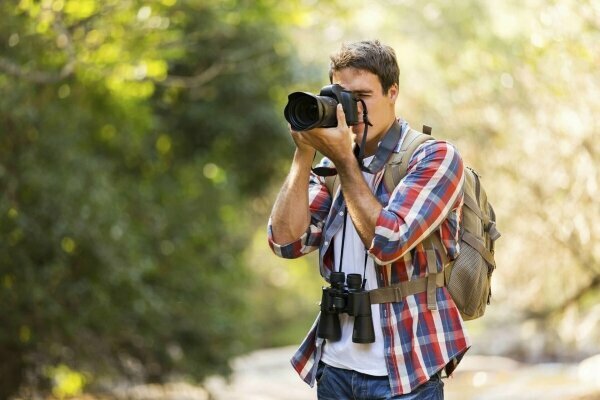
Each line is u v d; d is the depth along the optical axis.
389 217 4.61
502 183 16.91
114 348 14.89
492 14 16.02
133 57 12.62
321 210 5.25
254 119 18.80
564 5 13.09
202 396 19.11
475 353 22.66
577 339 19.42
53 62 12.69
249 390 20.53
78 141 14.05
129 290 14.09
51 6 11.45
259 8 16.39
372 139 5.01
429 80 18.41
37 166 12.55
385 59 4.87
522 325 22.61
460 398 17.03
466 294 4.92
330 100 4.64
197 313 16.42
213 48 17.88
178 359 15.99
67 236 12.83
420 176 4.75
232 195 18.88
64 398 16.02
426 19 18.44
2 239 12.27
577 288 17.42
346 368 4.95
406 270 4.84
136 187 16.22
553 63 14.12
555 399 15.41
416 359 4.78
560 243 16.22
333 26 22.03
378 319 4.86
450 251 4.84
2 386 13.95
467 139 17.34
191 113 18.64
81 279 13.21
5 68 11.44
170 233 16.80
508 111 16.44
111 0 12.15
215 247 17.78
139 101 16.31
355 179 4.69
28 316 12.94
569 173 15.41
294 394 19.92
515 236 17.06
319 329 5.00
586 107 14.27
